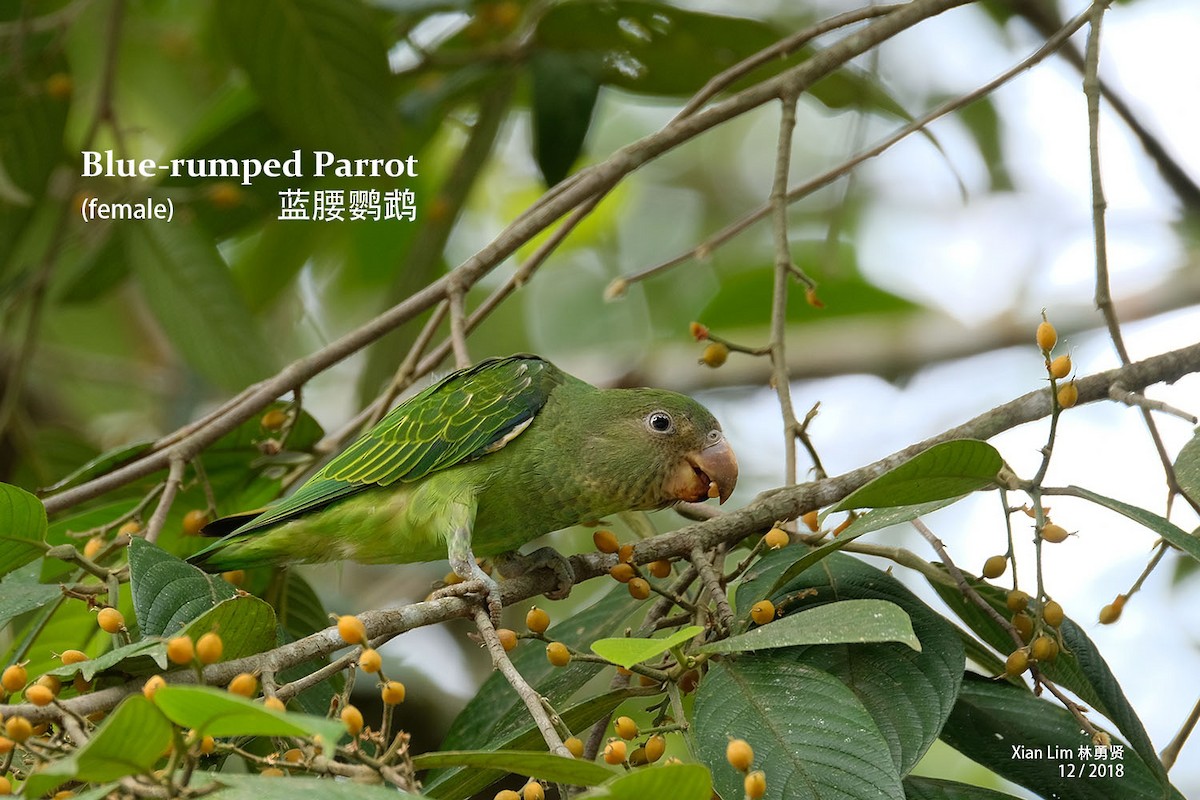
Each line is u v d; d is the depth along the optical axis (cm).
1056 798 622
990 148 1430
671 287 1652
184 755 405
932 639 614
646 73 1113
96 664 502
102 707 520
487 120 1095
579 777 465
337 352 838
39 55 1071
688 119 855
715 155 1689
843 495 699
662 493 841
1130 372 688
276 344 1537
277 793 407
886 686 593
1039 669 632
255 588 864
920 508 614
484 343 1606
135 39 1423
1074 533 596
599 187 847
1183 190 1209
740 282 1434
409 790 463
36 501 623
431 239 1088
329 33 1029
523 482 816
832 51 858
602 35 1077
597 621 728
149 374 1489
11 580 743
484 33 1143
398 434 812
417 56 1187
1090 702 621
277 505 794
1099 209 694
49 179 1093
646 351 1546
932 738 567
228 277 966
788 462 746
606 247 1680
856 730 530
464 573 765
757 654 587
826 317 1456
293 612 859
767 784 516
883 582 663
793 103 854
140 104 1486
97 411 1670
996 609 666
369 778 471
